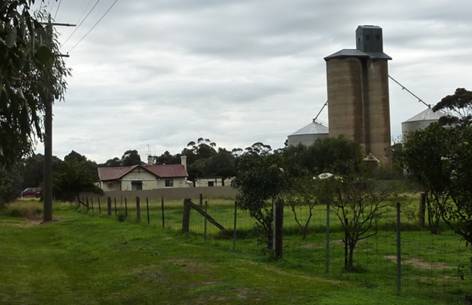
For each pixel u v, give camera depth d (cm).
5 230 2941
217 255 1547
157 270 1406
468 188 930
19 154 1056
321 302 952
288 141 10094
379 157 8931
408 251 1658
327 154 6900
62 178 6141
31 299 1220
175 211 3972
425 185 1022
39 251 2045
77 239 2317
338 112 8988
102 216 3403
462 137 955
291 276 1222
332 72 9038
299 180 1747
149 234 2130
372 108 9131
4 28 547
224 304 1025
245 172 1681
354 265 1365
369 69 9144
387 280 1200
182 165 10012
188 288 1181
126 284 1316
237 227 2222
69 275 1516
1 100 710
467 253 1603
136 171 9456
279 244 1463
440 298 997
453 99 7275
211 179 10694
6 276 1491
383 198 1436
